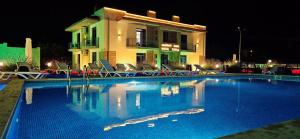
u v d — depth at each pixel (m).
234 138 2.55
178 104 6.89
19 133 4.06
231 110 6.12
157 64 22.48
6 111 3.99
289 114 5.68
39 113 5.54
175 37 24.42
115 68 17.28
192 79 16.52
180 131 4.27
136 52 21.47
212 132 4.23
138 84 12.53
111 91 9.50
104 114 5.48
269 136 2.61
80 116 5.27
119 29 20.02
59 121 4.84
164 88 10.79
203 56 26.59
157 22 21.67
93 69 15.86
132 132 4.18
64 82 11.91
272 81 15.73
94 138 3.85
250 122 4.91
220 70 23.33
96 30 20.61
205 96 8.59
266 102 7.43
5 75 13.13
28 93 8.71
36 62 22.25
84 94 8.58
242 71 22.78
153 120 5.01
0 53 19.30
